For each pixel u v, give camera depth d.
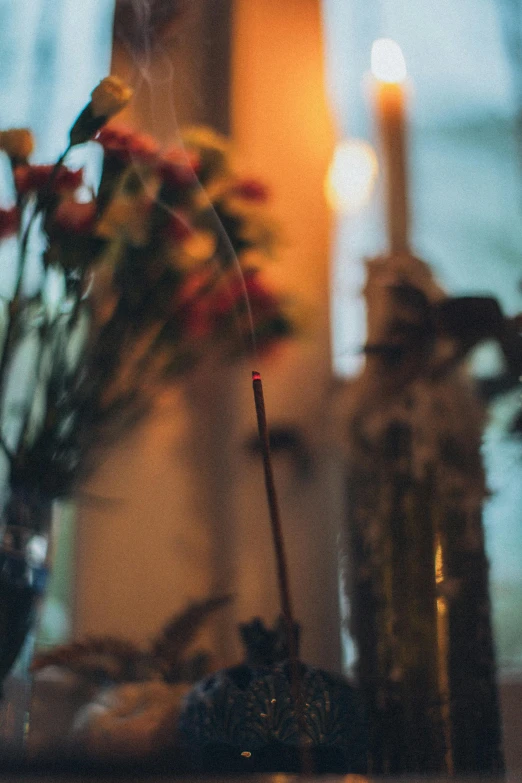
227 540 0.92
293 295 0.68
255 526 0.92
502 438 0.59
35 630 0.54
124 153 0.56
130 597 0.91
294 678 0.40
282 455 0.92
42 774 0.43
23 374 0.63
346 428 0.60
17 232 0.57
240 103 0.99
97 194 0.56
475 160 1.01
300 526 0.91
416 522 0.55
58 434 0.56
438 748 0.52
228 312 0.62
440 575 0.54
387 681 0.54
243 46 1.01
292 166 0.99
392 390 0.57
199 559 0.92
